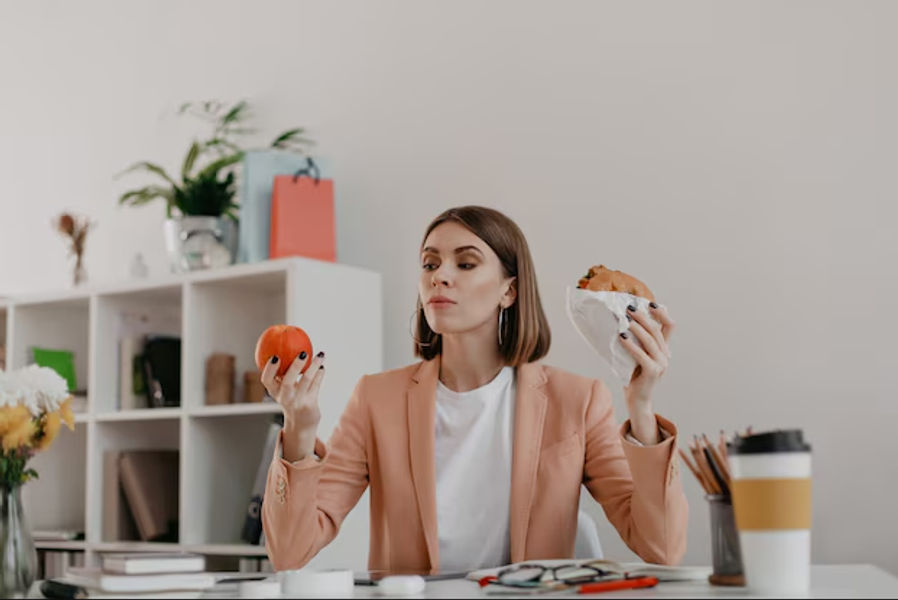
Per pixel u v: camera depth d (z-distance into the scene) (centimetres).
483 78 328
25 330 378
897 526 252
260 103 380
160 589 139
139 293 353
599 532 290
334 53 362
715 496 134
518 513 197
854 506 258
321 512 200
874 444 256
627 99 300
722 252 281
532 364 210
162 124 405
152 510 347
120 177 416
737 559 133
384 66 350
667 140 292
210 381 331
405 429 206
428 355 216
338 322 317
